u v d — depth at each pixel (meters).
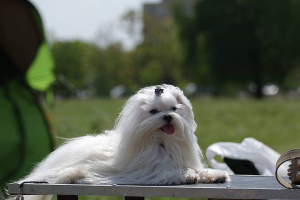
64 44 52.25
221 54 53.06
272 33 51.84
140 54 61.56
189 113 4.95
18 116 10.72
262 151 6.75
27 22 10.59
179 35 55.59
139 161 4.66
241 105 33.47
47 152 10.05
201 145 14.14
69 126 14.71
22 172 9.24
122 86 61.03
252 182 4.71
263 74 54.50
